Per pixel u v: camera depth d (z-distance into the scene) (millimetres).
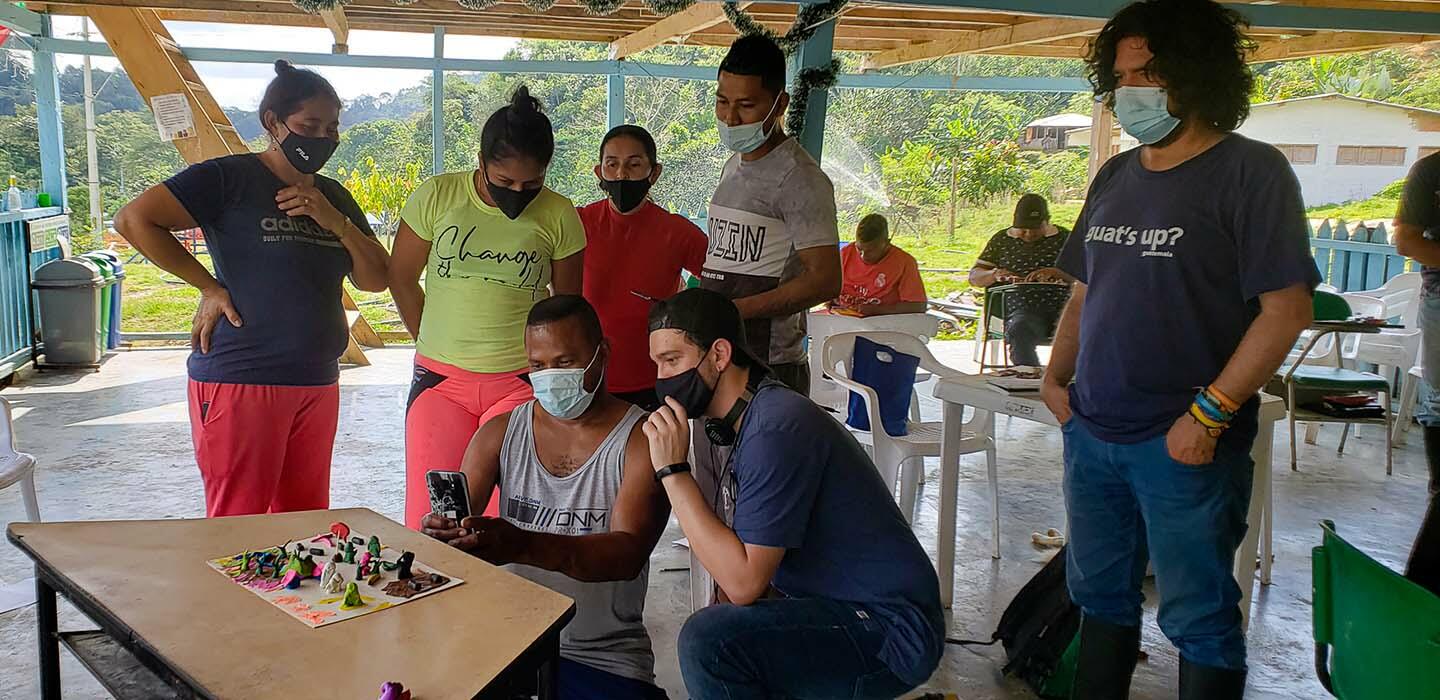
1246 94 1985
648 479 2104
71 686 2660
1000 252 6020
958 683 2906
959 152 13430
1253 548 3156
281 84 2533
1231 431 2023
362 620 1566
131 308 9641
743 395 2004
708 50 14586
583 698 1996
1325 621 1979
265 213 2619
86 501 4254
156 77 6504
